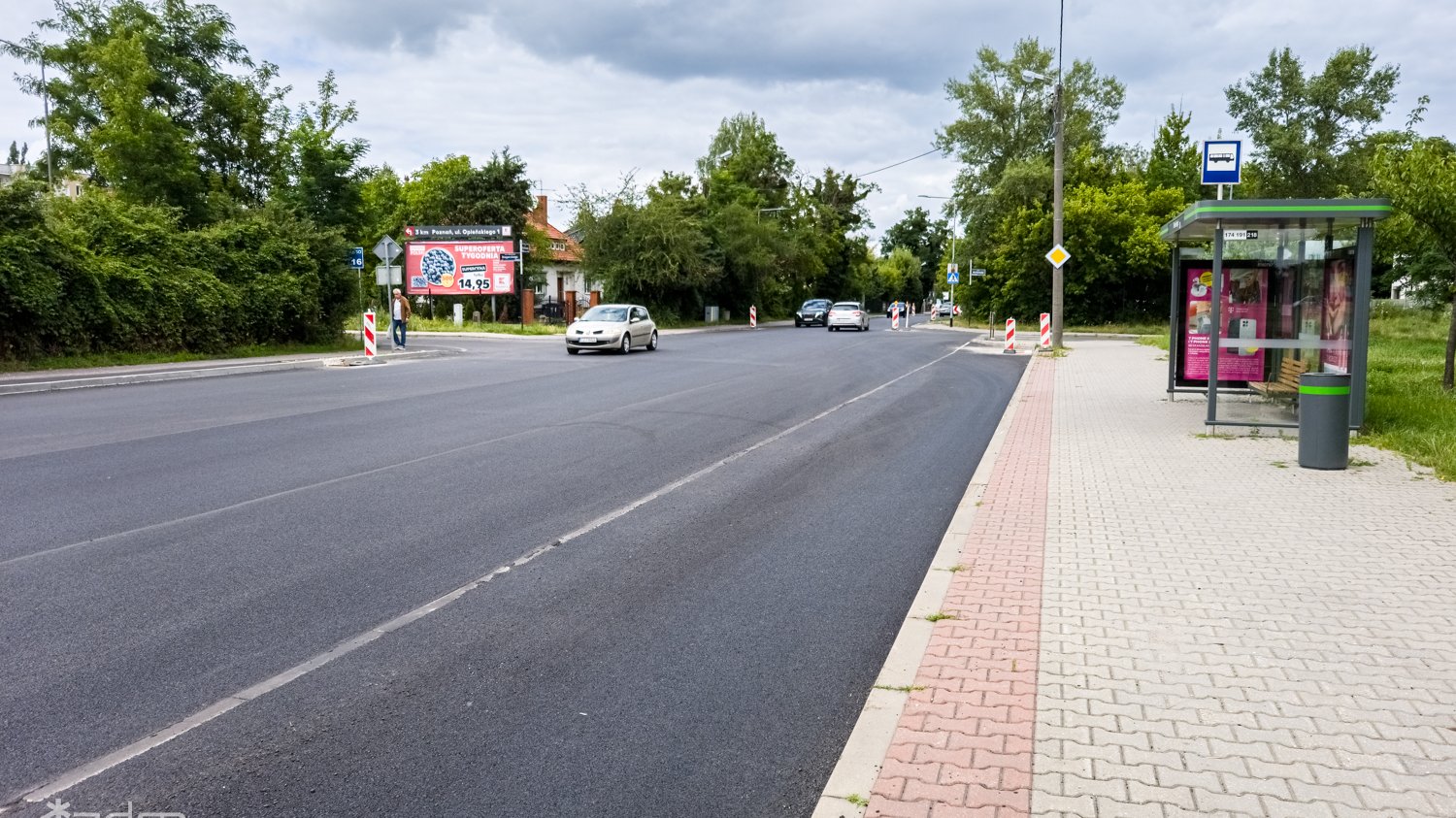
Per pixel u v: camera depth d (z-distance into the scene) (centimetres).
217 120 3634
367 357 2370
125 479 855
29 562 597
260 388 1683
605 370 2105
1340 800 310
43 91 3759
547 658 456
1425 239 1409
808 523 723
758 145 7481
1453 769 329
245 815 316
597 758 359
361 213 4181
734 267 5784
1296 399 1212
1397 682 403
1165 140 5434
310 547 638
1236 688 399
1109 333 3906
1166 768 332
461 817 316
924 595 528
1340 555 600
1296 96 5794
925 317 8206
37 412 1321
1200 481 846
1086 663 428
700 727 385
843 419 1305
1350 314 1064
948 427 1234
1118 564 587
